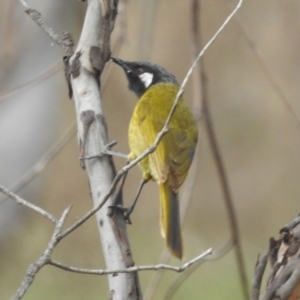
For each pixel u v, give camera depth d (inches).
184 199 328.5
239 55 626.2
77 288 624.1
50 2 457.1
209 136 339.0
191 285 647.8
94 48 261.0
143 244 680.4
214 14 595.2
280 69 594.6
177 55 578.2
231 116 681.6
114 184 200.5
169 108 328.5
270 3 588.1
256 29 593.6
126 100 596.7
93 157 251.3
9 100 455.5
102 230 242.1
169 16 574.6
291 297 215.0
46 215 200.5
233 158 698.8
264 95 653.9
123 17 360.2
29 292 614.2
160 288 626.2
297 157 688.4
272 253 219.9
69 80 266.5
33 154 454.6
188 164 314.8
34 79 381.4
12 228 518.0
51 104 466.3
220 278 658.2
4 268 576.7
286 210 698.8
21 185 369.4
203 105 343.6
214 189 732.0
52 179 617.6
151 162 305.6
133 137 322.3
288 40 587.8
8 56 437.1
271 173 697.6
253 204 705.0
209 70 639.1
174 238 286.4
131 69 365.7
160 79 359.9
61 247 641.0
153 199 690.8
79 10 462.6
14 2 433.7
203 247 704.4
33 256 580.1
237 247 321.1
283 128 679.1
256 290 217.6
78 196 626.2
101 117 254.7
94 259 638.5
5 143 451.8
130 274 230.1
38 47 447.8
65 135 384.8
